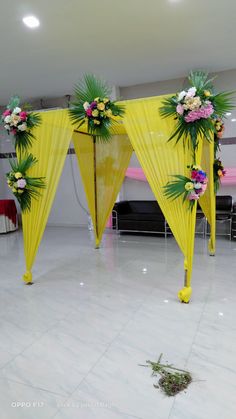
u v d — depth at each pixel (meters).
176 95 2.94
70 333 2.66
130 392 1.92
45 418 1.73
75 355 2.33
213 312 2.97
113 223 6.72
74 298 3.41
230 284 3.67
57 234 6.98
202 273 4.08
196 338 2.52
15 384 2.02
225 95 2.98
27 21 3.87
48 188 3.74
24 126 3.61
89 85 3.29
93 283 3.85
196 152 3.02
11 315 3.03
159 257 4.91
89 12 3.70
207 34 4.37
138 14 3.79
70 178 7.85
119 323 2.81
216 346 2.40
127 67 5.60
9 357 2.33
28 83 6.35
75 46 4.65
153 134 3.17
